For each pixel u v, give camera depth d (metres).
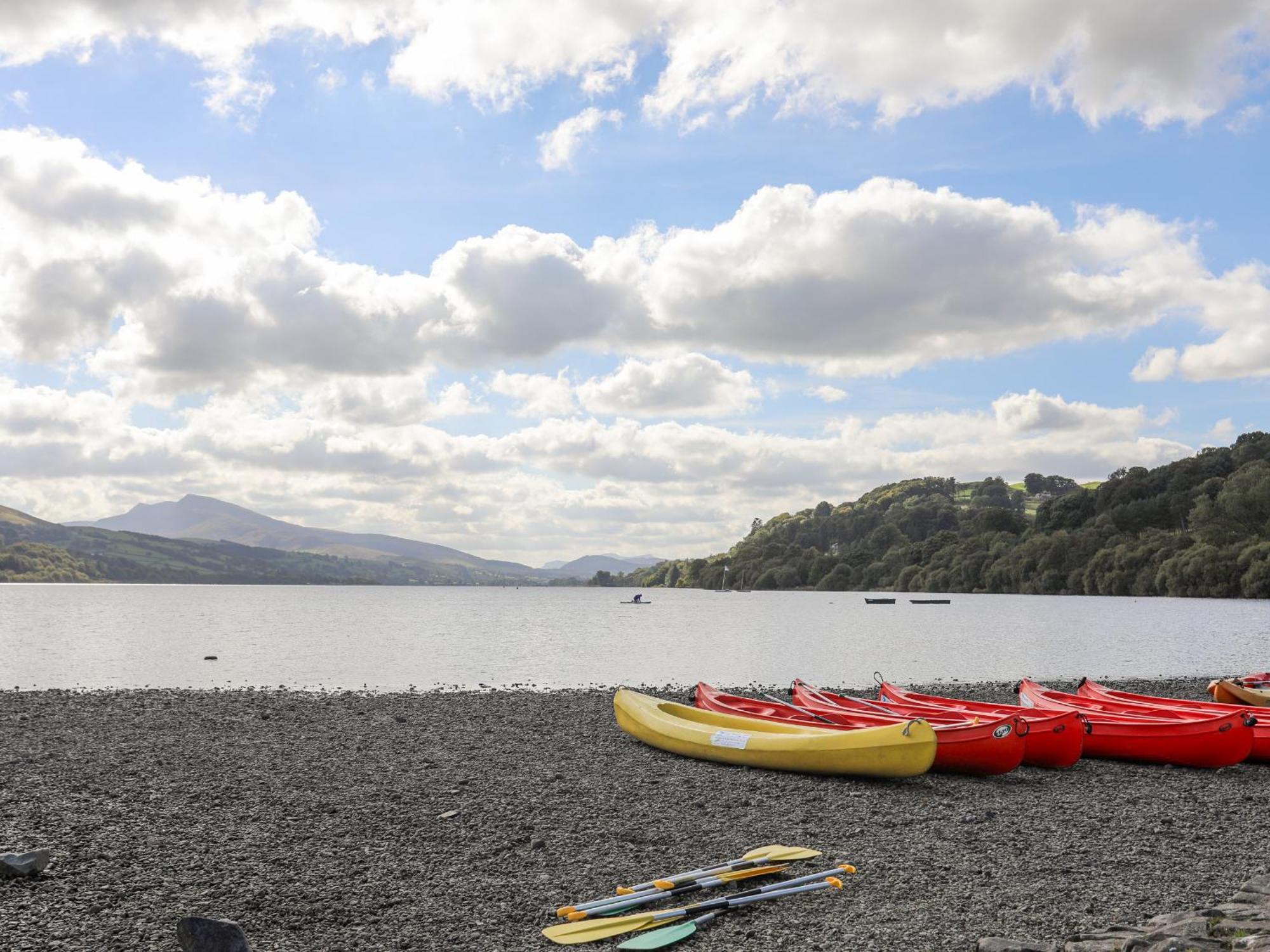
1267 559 94.00
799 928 7.18
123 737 16.80
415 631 63.47
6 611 92.12
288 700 23.00
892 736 13.08
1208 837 10.23
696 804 11.73
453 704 22.36
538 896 8.09
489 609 109.81
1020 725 13.76
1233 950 5.88
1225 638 54.56
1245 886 7.89
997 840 10.02
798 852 8.84
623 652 45.75
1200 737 14.86
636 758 15.09
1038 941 6.70
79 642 50.22
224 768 13.80
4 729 17.64
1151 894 8.00
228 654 42.81
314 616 86.00
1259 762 15.70
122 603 119.06
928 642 52.91
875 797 12.31
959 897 7.93
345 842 9.75
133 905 7.70
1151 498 130.75
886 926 7.20
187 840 9.75
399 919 7.48
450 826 10.47
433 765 14.21
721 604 130.88
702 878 8.20
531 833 10.18
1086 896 7.97
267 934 7.11
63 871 8.53
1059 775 14.29
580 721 19.55
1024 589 126.94
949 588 141.62
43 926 7.16
